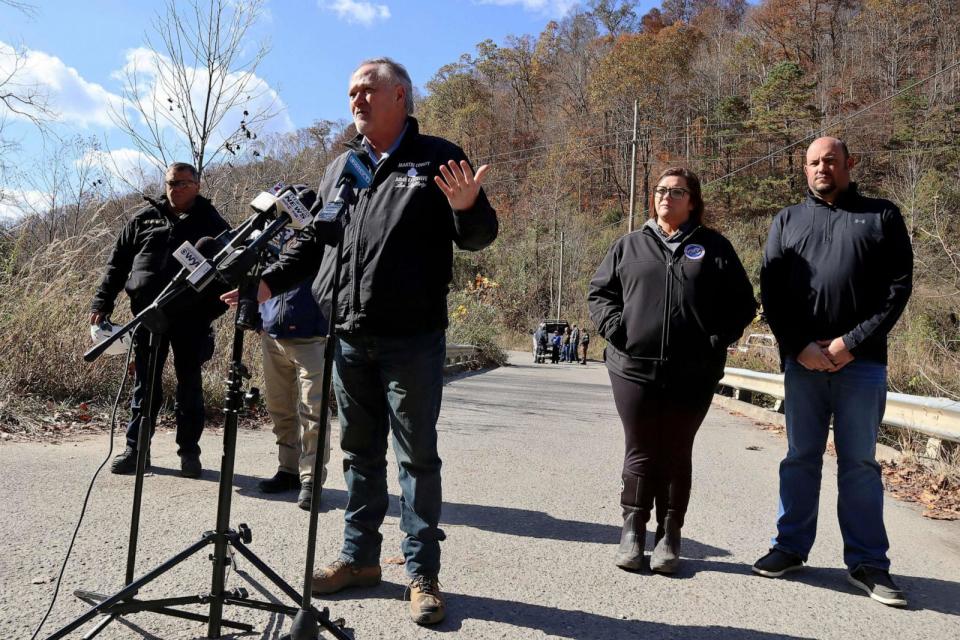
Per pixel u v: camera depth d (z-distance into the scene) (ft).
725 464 22.63
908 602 11.16
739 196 203.92
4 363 21.54
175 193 16.34
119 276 16.80
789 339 12.25
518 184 263.08
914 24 209.56
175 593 9.70
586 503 16.56
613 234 225.15
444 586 10.93
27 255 25.08
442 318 10.03
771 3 248.93
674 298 11.96
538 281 204.85
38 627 8.01
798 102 199.52
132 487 14.88
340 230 7.97
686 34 270.67
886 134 169.07
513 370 77.56
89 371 22.79
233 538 8.04
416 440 9.84
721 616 10.37
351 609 9.81
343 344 10.17
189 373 16.02
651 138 245.45
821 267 12.02
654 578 11.87
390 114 9.81
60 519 12.50
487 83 294.66
